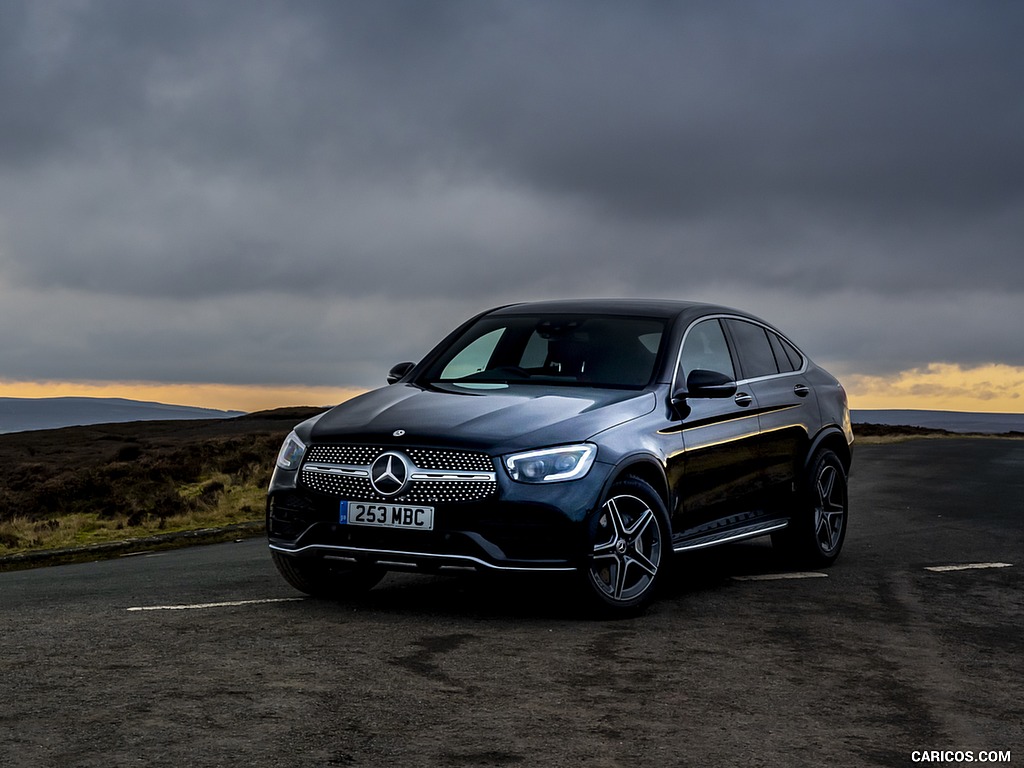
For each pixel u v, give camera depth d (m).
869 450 33.50
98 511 19.19
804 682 4.68
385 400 6.77
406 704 4.08
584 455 6.07
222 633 5.41
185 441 49.03
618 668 4.83
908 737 3.92
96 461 33.81
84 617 6.00
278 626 5.64
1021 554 9.42
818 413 8.53
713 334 7.77
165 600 6.81
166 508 17.78
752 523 7.67
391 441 6.08
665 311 7.61
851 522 12.20
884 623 6.15
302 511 6.27
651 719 4.00
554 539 5.92
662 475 6.57
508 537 5.89
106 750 3.43
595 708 4.13
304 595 6.89
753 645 5.44
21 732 3.62
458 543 5.89
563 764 3.44
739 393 7.67
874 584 7.63
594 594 6.04
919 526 11.77
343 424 6.39
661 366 7.03
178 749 3.45
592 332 7.34
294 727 3.73
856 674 4.87
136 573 9.36
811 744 3.78
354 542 6.12
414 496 5.97
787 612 6.44
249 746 3.50
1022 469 22.78
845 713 4.21
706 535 7.11
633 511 6.36
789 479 8.12
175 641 5.19
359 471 6.11
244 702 4.04
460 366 7.37
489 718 3.93
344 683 4.38
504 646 5.23
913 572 8.27
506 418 6.21
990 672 5.02
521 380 7.04
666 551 6.51
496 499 5.88
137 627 5.59
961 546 9.97
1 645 5.09
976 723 4.14
